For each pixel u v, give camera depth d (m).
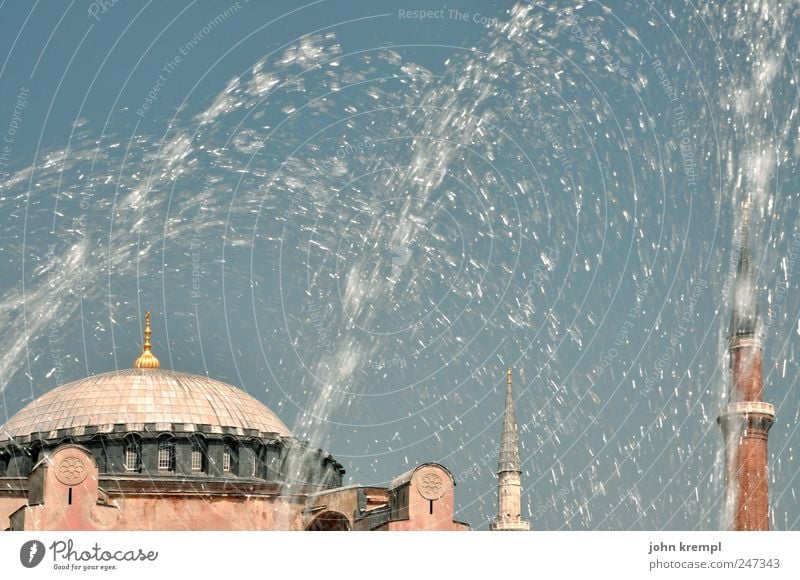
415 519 130.12
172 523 141.12
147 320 154.75
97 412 147.00
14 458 147.00
